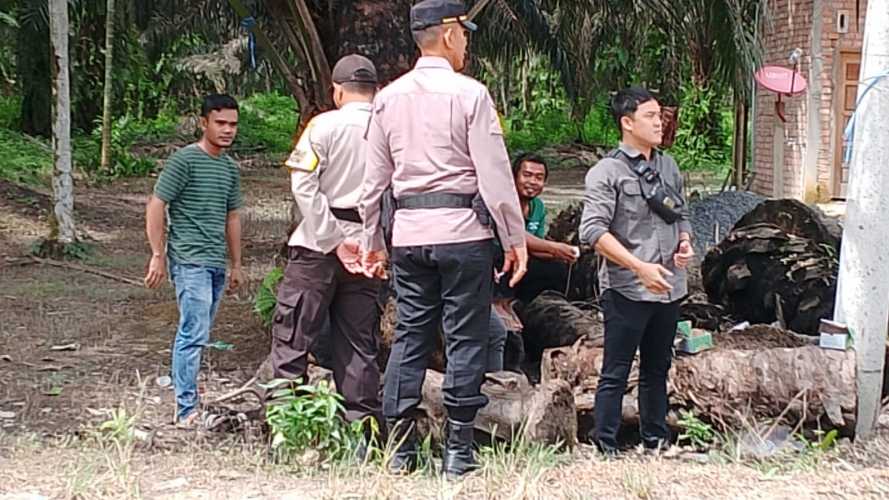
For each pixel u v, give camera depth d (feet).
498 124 14.48
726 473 15.55
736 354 18.51
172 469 15.90
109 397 21.48
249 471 15.85
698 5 32.83
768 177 57.31
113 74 79.51
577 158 104.27
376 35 24.13
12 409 20.52
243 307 31.04
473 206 14.53
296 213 25.31
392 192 14.98
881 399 19.62
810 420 17.85
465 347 14.93
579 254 23.16
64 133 41.57
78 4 70.44
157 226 18.80
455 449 15.29
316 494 14.53
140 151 89.45
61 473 15.51
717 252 24.82
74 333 27.94
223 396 20.49
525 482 14.25
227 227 19.85
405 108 14.58
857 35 55.11
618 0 41.39
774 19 57.06
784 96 52.49
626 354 16.88
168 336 27.71
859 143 17.76
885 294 17.87
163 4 54.24
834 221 25.91
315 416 16.20
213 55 86.58
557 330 23.68
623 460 16.25
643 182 16.39
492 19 42.55
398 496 14.25
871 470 15.75
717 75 35.70
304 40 24.62
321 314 17.03
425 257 14.61
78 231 47.93
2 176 57.16
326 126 16.51
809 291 22.91
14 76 81.35
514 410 17.16
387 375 15.56
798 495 14.38
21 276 37.06
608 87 59.67
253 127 110.52
